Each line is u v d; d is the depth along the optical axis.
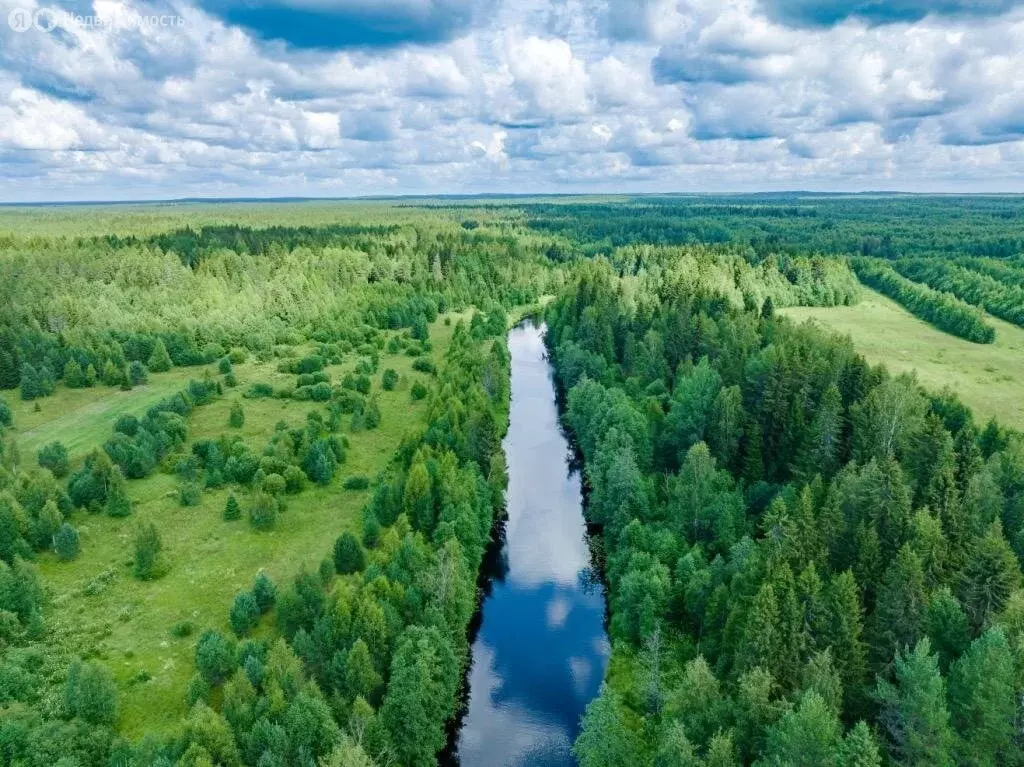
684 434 107.00
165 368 167.88
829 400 94.38
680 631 73.69
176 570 87.06
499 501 104.06
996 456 80.25
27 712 59.62
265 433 128.38
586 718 58.72
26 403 146.38
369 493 106.88
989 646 47.78
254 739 53.03
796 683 56.03
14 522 87.94
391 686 59.41
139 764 51.62
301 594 73.06
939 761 46.69
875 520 69.94
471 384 136.00
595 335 161.00
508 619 84.50
